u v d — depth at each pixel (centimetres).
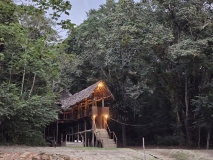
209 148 2648
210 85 2480
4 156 1117
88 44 3134
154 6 2605
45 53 1379
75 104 2741
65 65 3128
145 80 2780
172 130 3388
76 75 3259
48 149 1906
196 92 2817
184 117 2794
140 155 1772
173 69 2634
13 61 1995
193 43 2334
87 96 2589
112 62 2750
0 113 1789
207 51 2514
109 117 3109
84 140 2816
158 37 2320
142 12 2547
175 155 1883
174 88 2759
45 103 2142
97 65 3173
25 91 2117
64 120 2919
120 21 2523
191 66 2522
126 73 3080
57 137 2955
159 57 2584
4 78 2095
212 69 2502
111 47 2639
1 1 1034
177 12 2503
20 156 1091
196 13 2512
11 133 2141
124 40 2391
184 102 2825
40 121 2180
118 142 3516
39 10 946
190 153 1858
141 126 3509
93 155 1653
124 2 2531
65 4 912
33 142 2272
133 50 2630
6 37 1783
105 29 3206
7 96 1850
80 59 3303
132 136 3597
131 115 3503
